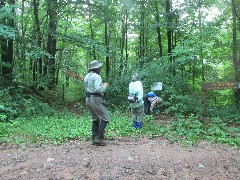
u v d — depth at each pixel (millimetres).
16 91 12953
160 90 13336
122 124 9562
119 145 7004
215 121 9617
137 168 5340
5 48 14453
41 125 9234
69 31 25594
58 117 11266
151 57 19359
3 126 8484
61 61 19844
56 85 19266
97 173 5082
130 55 28062
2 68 14297
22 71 16797
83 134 8141
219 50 17609
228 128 9234
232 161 5898
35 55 14203
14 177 4902
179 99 13047
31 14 19828
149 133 8477
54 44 18516
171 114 12461
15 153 6219
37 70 20406
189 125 9125
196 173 5230
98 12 17719
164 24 17422
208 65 18578
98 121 7152
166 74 14109
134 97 8875
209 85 10672
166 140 7695
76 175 4992
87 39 16781
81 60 30906
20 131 8328
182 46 14500
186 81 14500
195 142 7383
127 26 23453
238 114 11711
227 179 5020
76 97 19828
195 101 12914
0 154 6129
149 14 21844
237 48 15633
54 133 8078
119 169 5273
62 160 5719
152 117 10797
